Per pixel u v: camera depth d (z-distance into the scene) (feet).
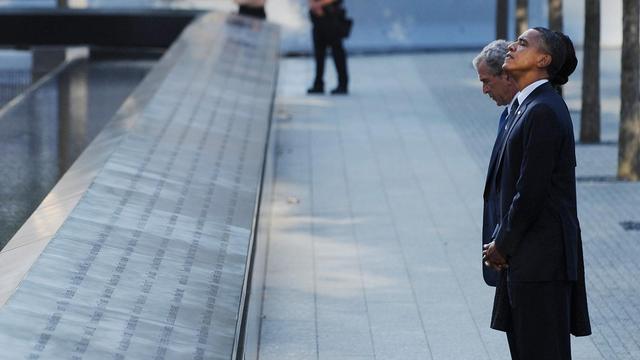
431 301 51.19
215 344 27.20
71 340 25.07
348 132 92.79
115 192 38.01
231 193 42.47
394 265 56.85
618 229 62.90
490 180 35.06
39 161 53.83
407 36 145.28
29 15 100.48
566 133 32.42
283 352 44.73
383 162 81.51
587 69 86.58
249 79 70.79
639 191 71.92
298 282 53.98
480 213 67.31
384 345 45.62
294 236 62.34
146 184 40.11
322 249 59.77
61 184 39.47
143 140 47.16
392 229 63.82
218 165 46.34
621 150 75.00
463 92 112.57
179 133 50.42
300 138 90.38
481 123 96.37
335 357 44.27
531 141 32.12
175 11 102.47
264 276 53.93
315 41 111.75
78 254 30.73
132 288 29.35
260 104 63.67
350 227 64.28
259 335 46.19
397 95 111.45
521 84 33.22
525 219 32.24
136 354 25.32
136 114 52.85
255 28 95.25
